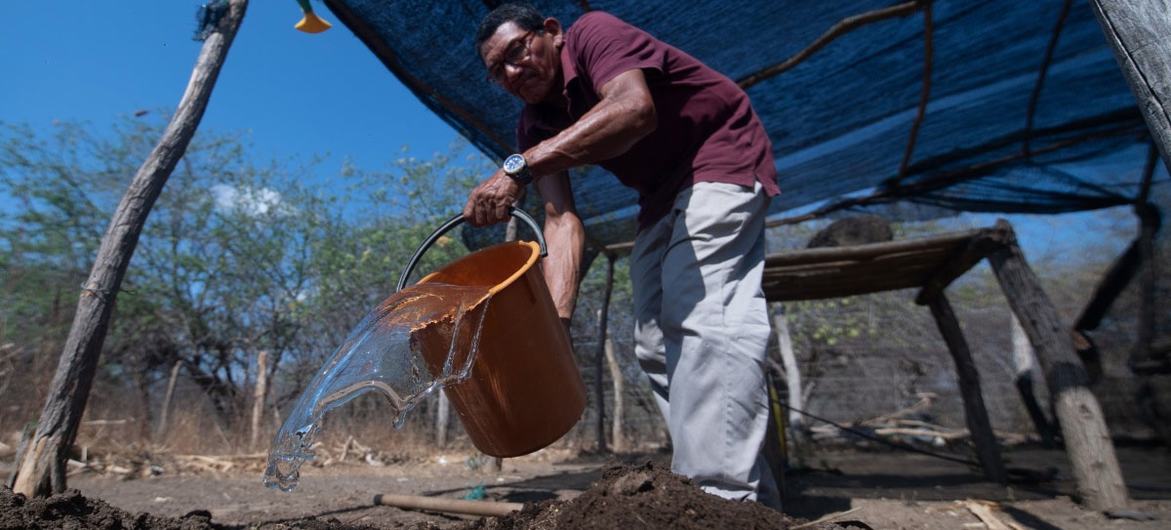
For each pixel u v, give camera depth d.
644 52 2.27
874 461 6.78
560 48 2.57
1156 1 1.63
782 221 7.11
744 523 1.75
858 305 10.95
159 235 10.62
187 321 10.38
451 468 6.88
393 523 2.96
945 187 6.39
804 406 9.32
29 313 9.18
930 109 5.26
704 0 4.08
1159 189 6.21
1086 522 3.40
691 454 2.29
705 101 2.51
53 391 2.81
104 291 2.97
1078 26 4.54
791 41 4.46
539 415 1.87
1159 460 6.14
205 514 2.61
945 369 10.63
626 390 10.15
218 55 3.46
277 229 11.13
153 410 8.75
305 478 6.05
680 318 2.37
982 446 4.91
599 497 1.81
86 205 10.10
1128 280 6.93
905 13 4.17
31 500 2.16
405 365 1.74
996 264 4.16
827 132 5.46
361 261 10.61
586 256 6.93
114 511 2.29
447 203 11.72
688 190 2.49
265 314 10.95
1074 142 5.75
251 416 8.16
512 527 2.02
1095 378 7.25
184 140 3.30
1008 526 3.25
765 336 2.37
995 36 4.55
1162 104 1.62
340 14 3.94
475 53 4.22
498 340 1.79
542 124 2.74
